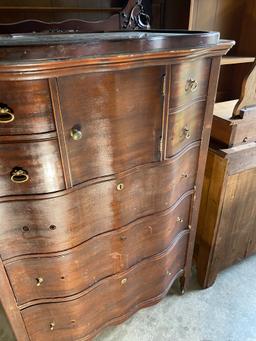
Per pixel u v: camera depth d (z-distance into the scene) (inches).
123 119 30.1
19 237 31.2
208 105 38.6
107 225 36.0
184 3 53.6
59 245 32.6
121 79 27.9
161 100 31.6
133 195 36.2
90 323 42.4
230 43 34.8
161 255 44.9
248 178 49.9
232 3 62.3
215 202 49.8
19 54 21.5
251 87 42.3
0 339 50.1
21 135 25.4
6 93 23.5
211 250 53.9
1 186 27.6
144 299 49.0
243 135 46.2
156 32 41.0
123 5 49.7
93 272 38.2
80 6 47.9
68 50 22.8
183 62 30.8
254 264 64.5
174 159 36.9
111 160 31.7
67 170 28.7
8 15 44.4
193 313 54.0
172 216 42.7
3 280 33.0
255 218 56.3
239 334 50.4
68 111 26.2
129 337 50.0
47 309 37.9
